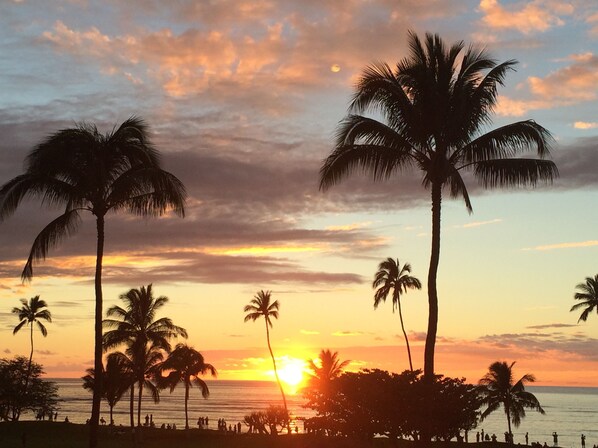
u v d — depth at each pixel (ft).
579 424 637.71
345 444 91.97
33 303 305.12
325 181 90.79
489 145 89.20
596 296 268.21
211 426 465.47
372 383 88.43
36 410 288.71
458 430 90.27
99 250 105.91
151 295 258.16
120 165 109.70
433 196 88.43
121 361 264.93
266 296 283.18
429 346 87.40
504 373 299.99
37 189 105.09
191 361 324.80
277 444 198.70
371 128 89.92
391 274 254.88
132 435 228.22
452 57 91.45
